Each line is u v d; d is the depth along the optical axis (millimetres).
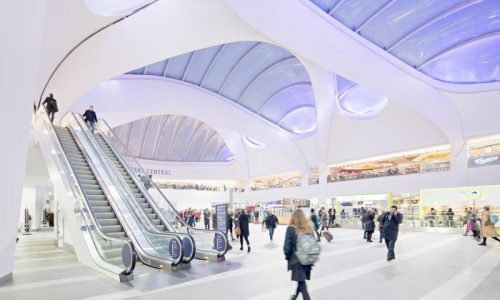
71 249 10914
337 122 26766
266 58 27047
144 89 26750
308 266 4684
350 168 27797
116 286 6344
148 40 16172
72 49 14656
